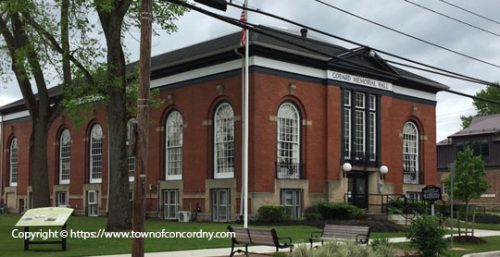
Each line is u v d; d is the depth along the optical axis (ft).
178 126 123.03
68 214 62.95
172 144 124.06
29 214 62.80
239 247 66.64
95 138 146.72
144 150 45.19
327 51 117.39
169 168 124.36
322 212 109.19
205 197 113.91
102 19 81.92
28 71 84.89
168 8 84.23
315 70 115.55
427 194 77.87
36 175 89.97
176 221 113.19
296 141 112.78
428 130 139.33
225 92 111.55
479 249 72.49
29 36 85.61
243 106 102.83
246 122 92.43
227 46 111.65
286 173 110.32
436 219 61.82
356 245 51.98
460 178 85.81
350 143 119.65
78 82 91.91
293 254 49.37
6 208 173.47
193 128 117.91
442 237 60.49
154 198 125.18
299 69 112.88
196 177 116.26
